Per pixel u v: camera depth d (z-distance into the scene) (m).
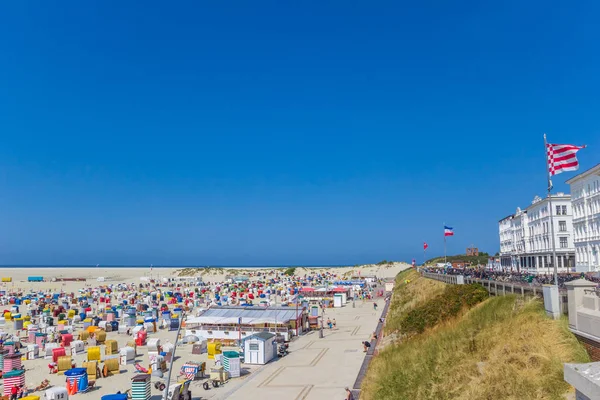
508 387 15.91
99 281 161.50
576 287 16.72
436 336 26.25
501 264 110.62
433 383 20.02
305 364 37.97
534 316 19.36
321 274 175.00
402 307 57.53
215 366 38.59
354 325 59.81
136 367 38.19
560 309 18.59
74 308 85.31
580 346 15.93
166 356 41.47
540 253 85.44
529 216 92.75
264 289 116.06
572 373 9.11
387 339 38.88
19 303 94.19
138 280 163.62
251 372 36.38
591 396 8.27
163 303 91.44
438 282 54.00
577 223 73.38
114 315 69.38
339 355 40.62
